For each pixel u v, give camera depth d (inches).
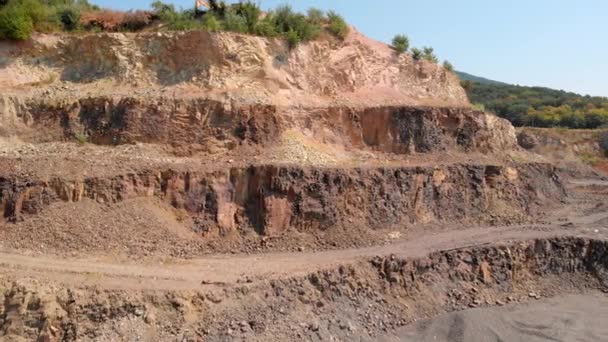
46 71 858.8
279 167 740.7
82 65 869.2
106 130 781.3
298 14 1005.8
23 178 659.4
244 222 709.3
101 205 660.7
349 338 544.1
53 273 528.7
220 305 515.5
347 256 665.6
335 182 773.3
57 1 983.0
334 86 986.1
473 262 709.3
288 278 569.3
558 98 3772.1
